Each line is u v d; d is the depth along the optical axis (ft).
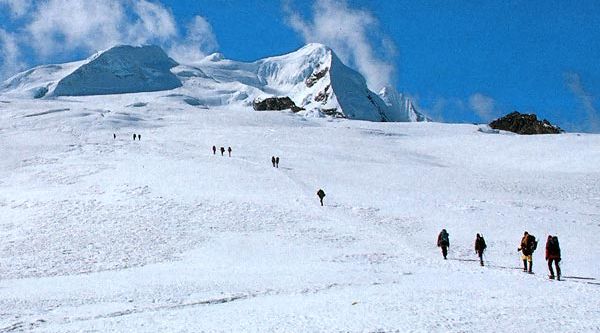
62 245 111.24
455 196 161.89
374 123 429.79
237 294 60.85
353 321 43.75
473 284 66.44
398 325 41.91
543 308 49.16
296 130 337.11
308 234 117.60
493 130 410.11
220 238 114.62
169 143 263.29
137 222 127.75
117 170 189.57
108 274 85.87
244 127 344.08
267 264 92.53
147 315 50.03
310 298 57.47
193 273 81.71
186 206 140.67
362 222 128.47
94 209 140.46
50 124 316.19
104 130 308.81
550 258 74.38
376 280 70.90
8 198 157.07
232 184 166.71
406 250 104.88
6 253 106.63
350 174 197.26
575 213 147.33
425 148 310.45
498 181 195.62
